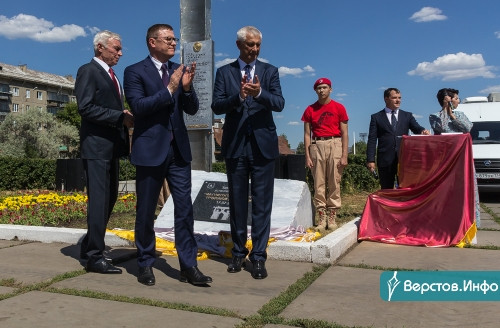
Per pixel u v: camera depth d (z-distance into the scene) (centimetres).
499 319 306
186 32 827
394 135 646
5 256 493
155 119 394
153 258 404
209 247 505
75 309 326
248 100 421
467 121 639
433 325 296
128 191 1250
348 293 363
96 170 432
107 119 422
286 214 566
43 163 1628
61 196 971
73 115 9050
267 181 425
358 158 1382
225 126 434
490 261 463
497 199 1204
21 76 9350
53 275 414
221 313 318
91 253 430
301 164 927
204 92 794
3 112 8931
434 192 562
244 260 458
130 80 397
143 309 327
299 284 387
